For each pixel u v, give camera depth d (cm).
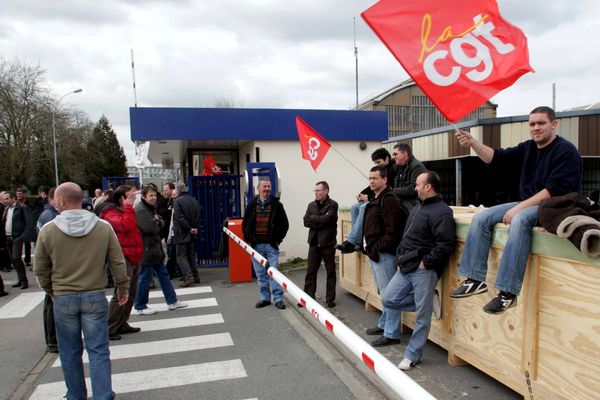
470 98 365
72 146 3425
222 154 1149
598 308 242
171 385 380
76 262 322
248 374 398
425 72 363
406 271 380
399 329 452
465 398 335
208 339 494
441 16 368
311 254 613
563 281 265
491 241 317
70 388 332
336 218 605
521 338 302
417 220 377
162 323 559
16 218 777
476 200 1686
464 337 371
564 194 286
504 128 1274
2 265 968
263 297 621
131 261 503
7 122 2981
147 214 588
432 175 372
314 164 790
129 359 443
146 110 879
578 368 256
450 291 387
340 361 420
